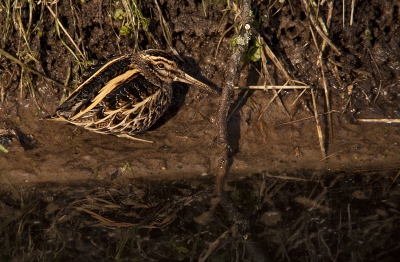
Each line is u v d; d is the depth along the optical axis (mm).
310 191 9023
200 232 8312
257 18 10172
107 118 9203
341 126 10070
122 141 9836
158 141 9836
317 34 10305
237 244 8109
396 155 9562
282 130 9992
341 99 10320
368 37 10367
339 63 10328
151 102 9602
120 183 9133
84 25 10086
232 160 9523
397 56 10430
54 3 9812
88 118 9109
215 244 8102
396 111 10203
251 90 10383
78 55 10203
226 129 9523
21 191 8930
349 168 9391
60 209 8617
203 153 9570
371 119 10109
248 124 10078
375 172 9297
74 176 9203
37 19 9992
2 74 10164
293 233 8305
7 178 9133
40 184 9070
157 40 10328
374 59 10469
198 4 10281
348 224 8438
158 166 9383
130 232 8266
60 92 10320
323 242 8133
